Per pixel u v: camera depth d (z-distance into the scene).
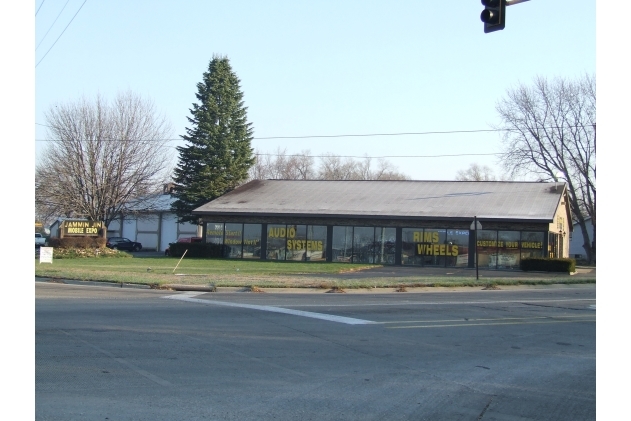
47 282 24.81
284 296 21.00
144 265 36.00
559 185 46.41
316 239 44.25
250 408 7.43
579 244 70.12
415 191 47.69
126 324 13.24
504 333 13.60
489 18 11.73
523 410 7.71
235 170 56.78
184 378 8.78
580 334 13.66
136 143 53.84
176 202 56.75
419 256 41.78
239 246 45.97
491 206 42.25
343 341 12.11
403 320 15.27
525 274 35.19
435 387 8.68
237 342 11.62
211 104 56.38
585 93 53.75
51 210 52.25
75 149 51.91
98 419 6.84
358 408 7.56
